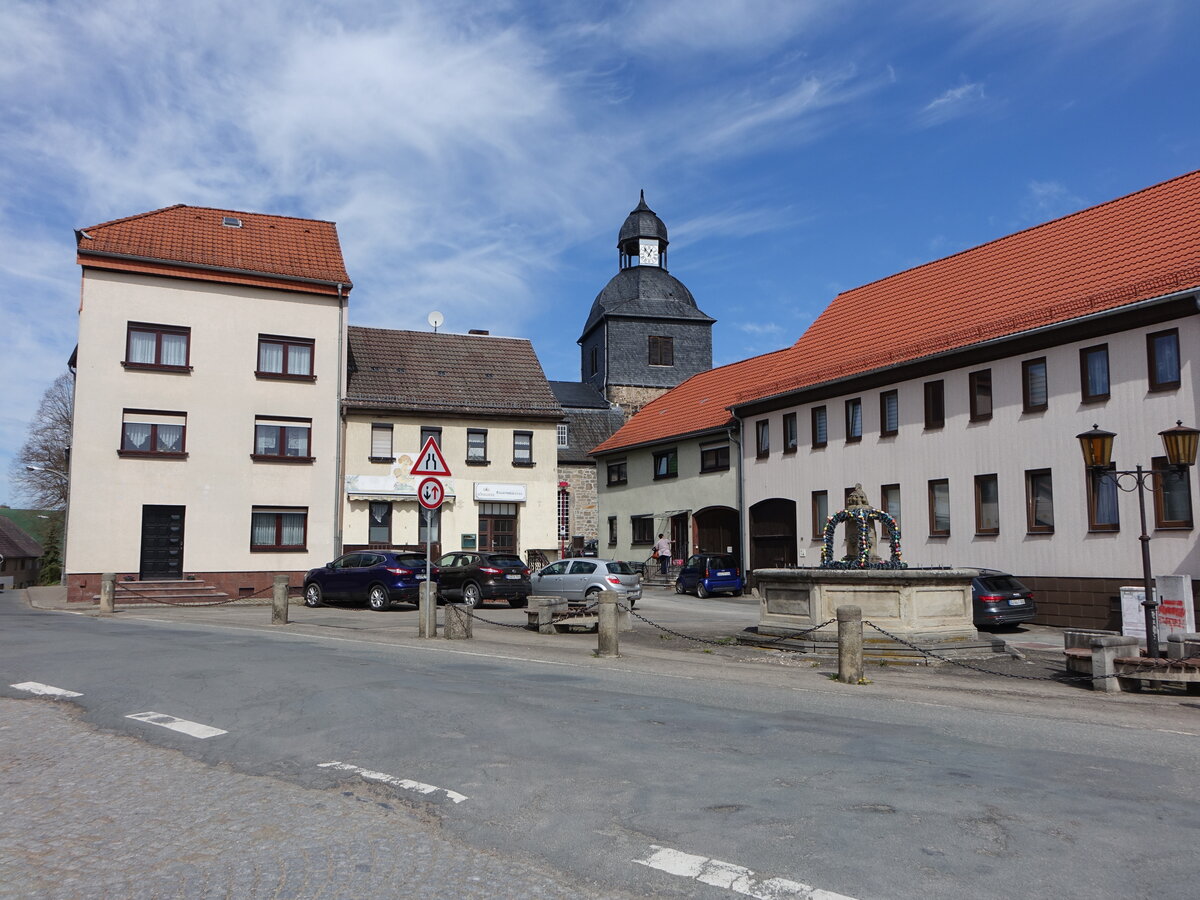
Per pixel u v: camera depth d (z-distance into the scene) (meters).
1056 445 23.66
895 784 6.54
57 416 61.53
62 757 7.33
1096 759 7.54
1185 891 4.61
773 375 35.50
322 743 7.71
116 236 31.44
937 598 16.25
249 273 32.22
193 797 6.22
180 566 30.80
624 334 62.31
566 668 12.96
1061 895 4.55
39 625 19.41
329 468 33.19
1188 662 12.16
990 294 27.86
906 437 28.45
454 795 6.20
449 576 26.11
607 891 4.60
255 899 4.50
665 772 6.80
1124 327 22.08
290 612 25.28
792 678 12.81
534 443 37.38
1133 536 21.67
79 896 4.55
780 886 4.65
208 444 31.38
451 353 39.09
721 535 38.22
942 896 4.53
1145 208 25.44
